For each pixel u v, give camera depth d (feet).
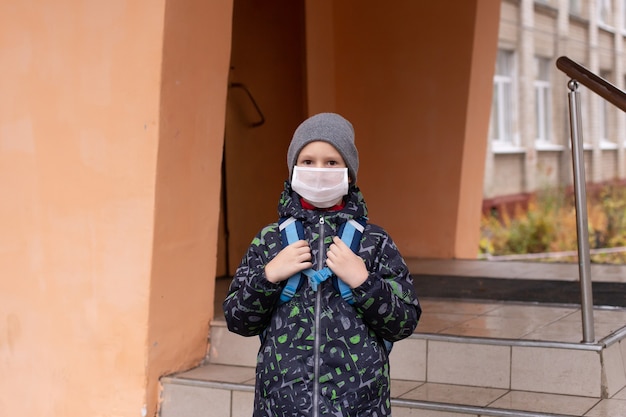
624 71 56.03
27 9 12.57
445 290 15.56
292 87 19.30
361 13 20.40
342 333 7.23
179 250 12.10
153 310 11.73
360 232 7.56
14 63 12.75
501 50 45.80
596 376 10.56
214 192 12.69
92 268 12.10
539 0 47.98
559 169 49.44
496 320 12.62
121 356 11.88
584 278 10.78
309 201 7.43
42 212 12.56
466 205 20.61
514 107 46.21
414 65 20.08
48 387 12.60
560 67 10.98
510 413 9.89
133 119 11.64
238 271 7.79
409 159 20.42
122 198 11.78
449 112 19.90
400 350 11.64
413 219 20.53
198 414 11.61
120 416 11.88
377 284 7.14
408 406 10.41
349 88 20.66
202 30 12.09
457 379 11.32
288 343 7.27
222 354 12.70
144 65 11.51
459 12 19.51
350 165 7.47
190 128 12.05
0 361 13.14
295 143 7.47
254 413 7.57
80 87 12.08
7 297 13.01
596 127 51.34
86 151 12.07
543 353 10.85
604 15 54.19
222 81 12.59
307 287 7.36
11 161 12.85
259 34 19.08
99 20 11.87
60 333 12.44
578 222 10.80
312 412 7.09
